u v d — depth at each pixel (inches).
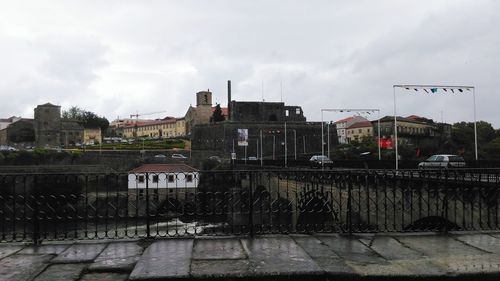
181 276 261.4
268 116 4434.1
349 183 402.9
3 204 401.7
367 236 372.2
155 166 2445.9
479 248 329.7
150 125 6584.6
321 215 467.5
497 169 466.0
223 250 323.0
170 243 347.3
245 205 430.3
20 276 265.6
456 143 3002.0
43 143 4616.1
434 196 518.3
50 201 389.7
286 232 387.5
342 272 267.4
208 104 5383.9
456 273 267.7
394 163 1462.8
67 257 309.1
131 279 257.4
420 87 1371.8
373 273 267.3
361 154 2805.1
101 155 3225.9
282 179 596.4
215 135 3971.5
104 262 295.4
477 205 527.2
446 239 361.1
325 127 3981.3
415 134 3403.1
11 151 3100.4
